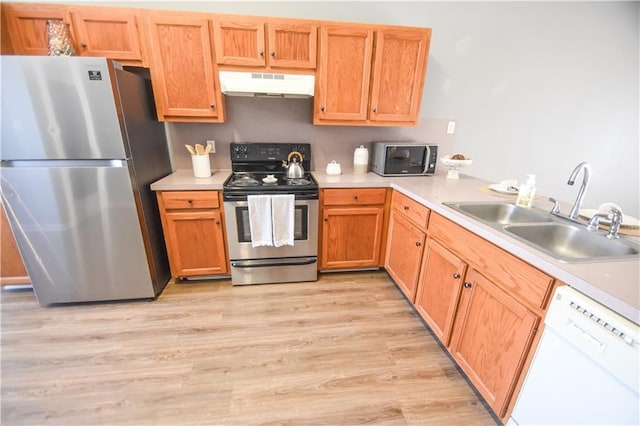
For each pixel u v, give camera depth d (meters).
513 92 2.70
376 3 2.26
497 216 1.68
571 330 0.87
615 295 0.77
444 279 1.58
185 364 1.55
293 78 1.99
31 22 1.77
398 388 1.45
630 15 2.64
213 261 2.22
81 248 1.88
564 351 0.91
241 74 1.95
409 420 1.29
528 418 1.07
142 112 1.93
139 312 1.95
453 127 2.71
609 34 2.67
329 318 1.94
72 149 1.67
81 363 1.54
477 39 2.49
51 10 1.75
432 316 1.71
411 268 1.95
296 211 2.13
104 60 1.56
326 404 1.36
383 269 2.60
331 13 2.23
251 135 2.45
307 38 1.97
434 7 2.34
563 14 2.54
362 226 2.30
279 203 2.01
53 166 1.70
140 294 2.04
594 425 0.83
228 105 2.34
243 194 2.00
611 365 0.76
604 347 0.78
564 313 0.89
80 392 1.38
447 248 1.55
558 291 0.92
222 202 2.07
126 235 1.90
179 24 1.83
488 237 1.22
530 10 2.48
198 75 1.95
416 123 2.32
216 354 1.62
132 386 1.42
